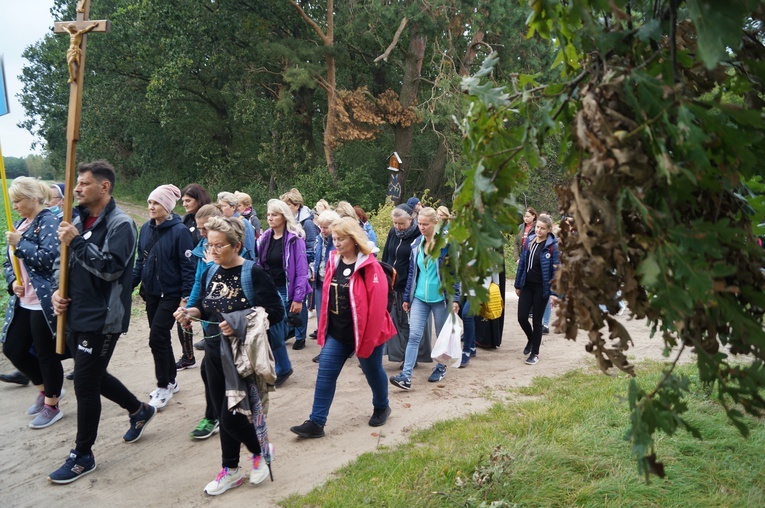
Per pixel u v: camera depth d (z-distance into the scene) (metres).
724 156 1.50
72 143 3.90
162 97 24.53
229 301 3.92
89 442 4.20
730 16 1.25
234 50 25.98
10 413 5.34
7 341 5.04
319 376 4.90
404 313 6.88
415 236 6.83
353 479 3.99
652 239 1.44
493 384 6.43
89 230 4.15
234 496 3.94
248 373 3.72
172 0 24.39
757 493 3.49
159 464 4.42
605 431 4.36
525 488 3.54
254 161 30.22
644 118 1.46
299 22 26.25
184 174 34.12
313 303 8.54
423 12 21.83
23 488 4.05
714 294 1.44
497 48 23.06
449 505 3.45
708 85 1.64
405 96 25.36
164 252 5.45
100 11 27.91
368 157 28.64
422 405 5.71
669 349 1.68
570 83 1.68
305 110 28.14
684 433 4.22
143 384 6.14
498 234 1.80
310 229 7.90
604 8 1.47
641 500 3.41
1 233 14.34
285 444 4.78
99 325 4.07
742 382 1.58
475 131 1.89
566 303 1.75
